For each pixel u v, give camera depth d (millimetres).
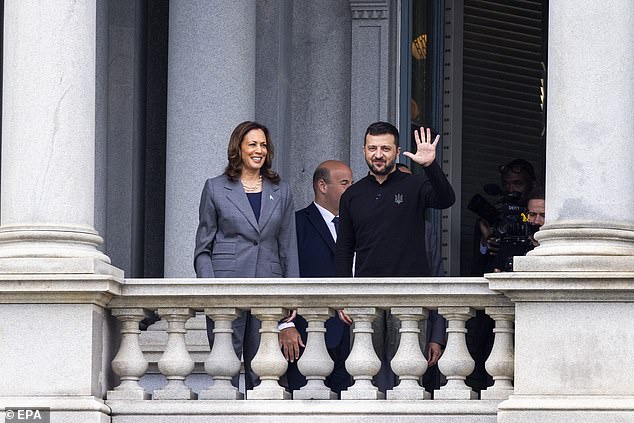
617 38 22469
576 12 22531
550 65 22734
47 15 23547
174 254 28000
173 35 28312
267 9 29766
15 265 22984
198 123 28062
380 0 30578
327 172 25453
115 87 30188
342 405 22688
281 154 29781
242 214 23891
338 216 24531
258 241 23969
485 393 22594
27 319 23000
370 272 23562
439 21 31016
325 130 30766
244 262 23906
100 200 29047
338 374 24344
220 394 23219
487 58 32375
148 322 27062
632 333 21859
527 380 22062
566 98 22500
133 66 30203
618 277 21766
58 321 22984
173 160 28141
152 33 30781
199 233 24094
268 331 23203
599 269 21953
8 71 23797
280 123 29781
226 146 28031
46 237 23234
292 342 23703
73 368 22906
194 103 28109
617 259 21969
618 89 22422
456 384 22828
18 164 23484
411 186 23672
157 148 30625
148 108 30656
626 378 21844
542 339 22047
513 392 22391
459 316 22828
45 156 23391
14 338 22984
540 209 26109
